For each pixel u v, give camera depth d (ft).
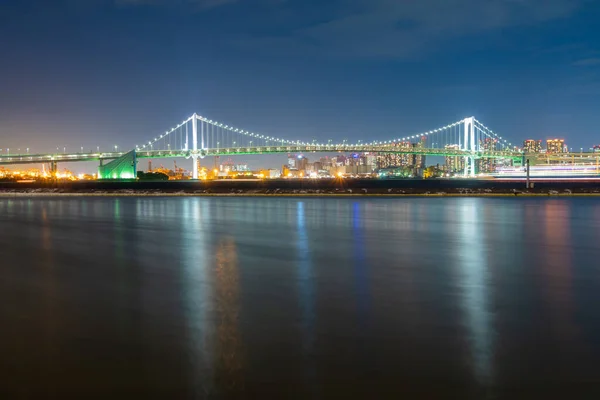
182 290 42.75
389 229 98.32
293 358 27.27
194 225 106.11
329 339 30.09
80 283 45.55
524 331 31.35
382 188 298.35
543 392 23.47
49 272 50.93
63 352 28.25
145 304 38.04
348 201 218.59
